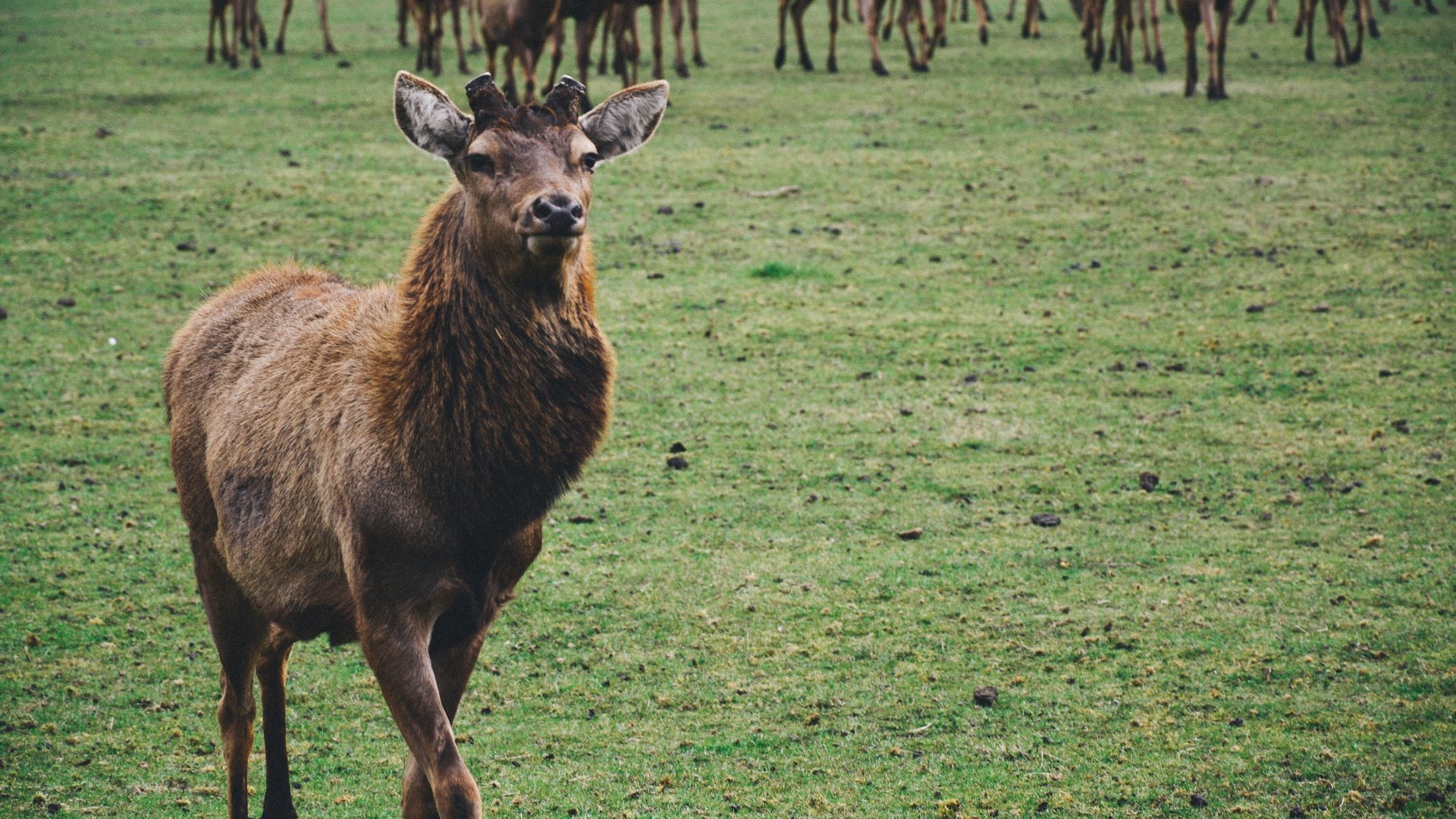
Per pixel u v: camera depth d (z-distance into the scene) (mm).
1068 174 26094
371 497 7301
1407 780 9117
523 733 10148
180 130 29078
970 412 16359
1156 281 20688
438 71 35969
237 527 8188
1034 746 9750
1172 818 8797
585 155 7734
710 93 33625
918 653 11172
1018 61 38438
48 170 25859
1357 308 19359
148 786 9516
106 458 15281
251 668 8805
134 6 51188
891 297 20266
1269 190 24891
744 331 19000
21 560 12891
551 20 29297
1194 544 13000
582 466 7805
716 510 13992
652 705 10508
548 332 7551
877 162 27031
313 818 9109
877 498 14195
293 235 22500
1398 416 15883
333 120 30078
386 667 7312
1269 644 11062
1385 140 27859
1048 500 14094
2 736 10078
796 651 11258
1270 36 41219
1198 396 16688
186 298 19969
